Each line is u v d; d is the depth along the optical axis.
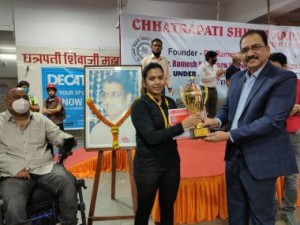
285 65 2.12
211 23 4.66
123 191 3.19
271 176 1.38
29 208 1.84
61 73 5.64
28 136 2.04
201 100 1.57
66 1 5.64
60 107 4.55
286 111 1.32
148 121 1.60
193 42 4.61
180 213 2.40
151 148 1.64
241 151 1.46
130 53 4.28
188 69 4.64
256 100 1.38
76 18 5.72
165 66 4.21
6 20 5.48
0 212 1.70
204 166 2.70
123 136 2.31
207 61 4.57
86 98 2.33
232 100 1.54
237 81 1.55
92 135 2.30
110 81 2.37
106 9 5.85
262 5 5.54
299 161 2.22
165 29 4.44
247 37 1.38
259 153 1.40
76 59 5.77
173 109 1.59
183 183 2.38
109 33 5.89
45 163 2.04
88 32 5.79
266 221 1.46
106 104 2.34
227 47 4.78
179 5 6.43
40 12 5.55
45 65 5.62
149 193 1.67
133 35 4.28
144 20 4.31
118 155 3.88
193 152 3.17
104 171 3.88
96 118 2.32
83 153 4.37
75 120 5.76
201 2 6.45
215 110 4.67
